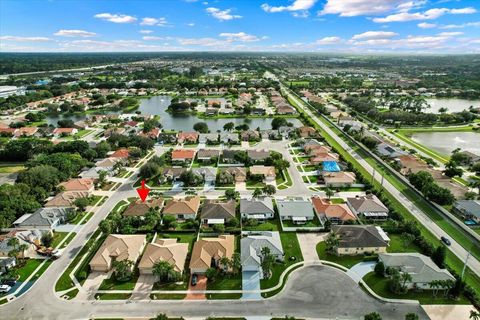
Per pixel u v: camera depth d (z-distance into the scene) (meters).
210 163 170.12
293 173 157.75
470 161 169.12
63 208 119.31
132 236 101.75
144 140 190.75
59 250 100.06
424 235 107.31
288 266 92.75
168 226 110.88
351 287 84.62
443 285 79.88
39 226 109.44
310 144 189.50
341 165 162.25
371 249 97.94
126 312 77.31
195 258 91.94
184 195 135.50
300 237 106.62
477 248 101.06
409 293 82.44
